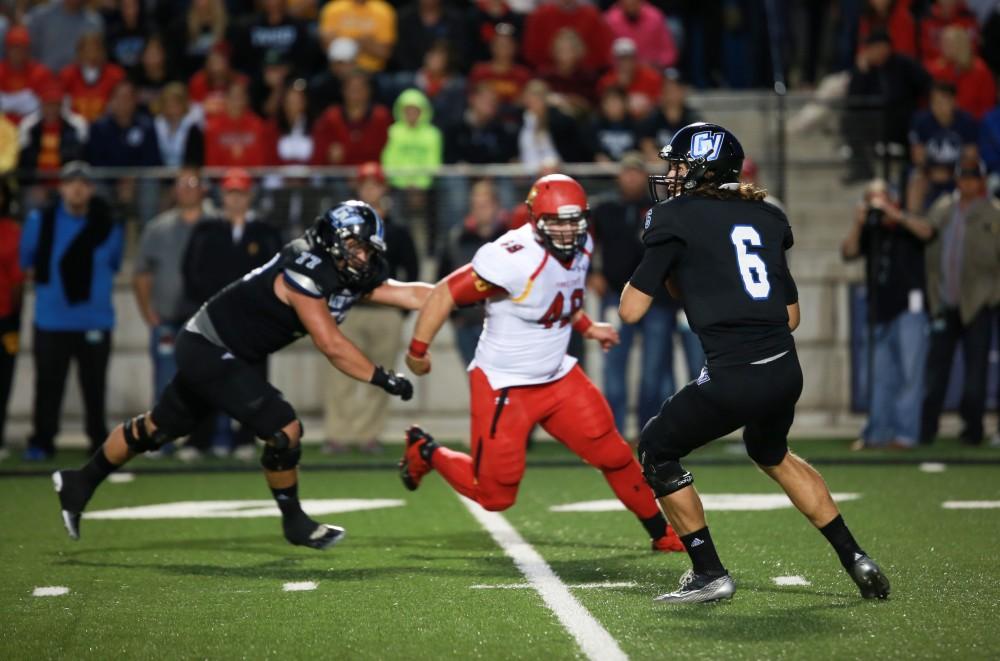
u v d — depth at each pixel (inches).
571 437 866.8
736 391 695.1
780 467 729.6
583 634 653.3
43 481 1291.8
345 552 902.4
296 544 896.9
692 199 718.5
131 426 910.4
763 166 1883.6
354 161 1734.7
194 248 1440.7
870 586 719.1
